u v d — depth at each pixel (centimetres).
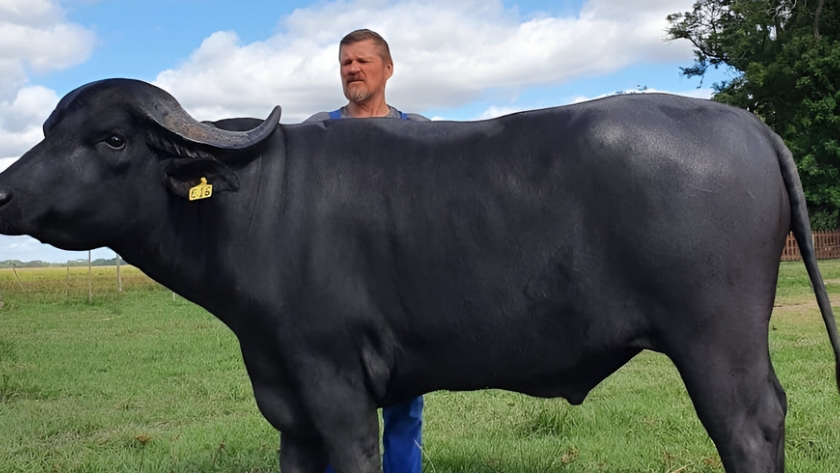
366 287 269
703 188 242
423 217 264
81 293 2191
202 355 921
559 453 430
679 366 249
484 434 490
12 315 1525
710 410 244
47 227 253
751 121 258
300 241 269
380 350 274
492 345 263
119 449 486
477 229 259
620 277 248
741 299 242
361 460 274
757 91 3216
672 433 471
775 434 243
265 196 274
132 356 922
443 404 587
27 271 6053
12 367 846
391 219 266
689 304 243
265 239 272
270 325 272
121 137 258
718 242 241
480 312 261
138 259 280
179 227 277
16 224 246
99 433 545
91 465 442
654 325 249
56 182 249
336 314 266
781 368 679
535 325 258
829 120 2980
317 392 270
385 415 373
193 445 485
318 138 284
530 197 255
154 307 1675
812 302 1239
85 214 255
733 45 3438
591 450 437
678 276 242
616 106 260
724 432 244
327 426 272
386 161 273
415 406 371
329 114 385
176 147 255
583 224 250
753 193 245
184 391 703
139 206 265
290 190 275
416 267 264
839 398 547
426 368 275
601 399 574
